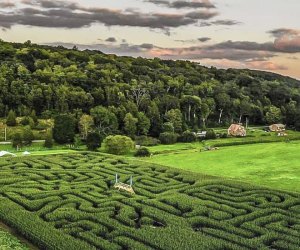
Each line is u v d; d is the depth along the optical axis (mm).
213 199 49531
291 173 72125
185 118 162500
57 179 58250
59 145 121500
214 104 172625
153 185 55625
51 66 186000
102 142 119750
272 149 97688
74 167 65562
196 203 47375
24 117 138625
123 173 61875
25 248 37469
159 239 37125
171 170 64062
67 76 165750
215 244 36156
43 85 152875
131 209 45000
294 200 49094
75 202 47406
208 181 57156
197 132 149375
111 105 148000
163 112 156750
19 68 166000
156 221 42688
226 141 126500
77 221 41812
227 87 193250
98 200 47875
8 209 44750
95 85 162375
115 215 44094
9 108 145875
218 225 41062
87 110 146250
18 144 115438
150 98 163000
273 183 65188
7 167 64875
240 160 86125
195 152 103188
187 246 35750
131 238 37875
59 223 41188
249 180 67750
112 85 163750
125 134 133875
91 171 62281
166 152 108688
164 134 129250
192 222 41688
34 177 58312
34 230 39031
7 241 38469
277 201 49312
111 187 54469
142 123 137750
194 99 164000
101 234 39250
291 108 177750
